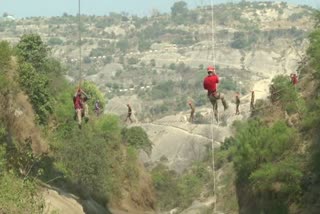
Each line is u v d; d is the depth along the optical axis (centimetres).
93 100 5903
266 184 3173
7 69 3272
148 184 5997
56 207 2725
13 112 3156
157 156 10256
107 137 5353
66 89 4838
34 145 3438
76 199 3322
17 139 3152
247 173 3684
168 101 13750
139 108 13638
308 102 3500
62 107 4438
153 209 5888
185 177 6662
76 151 4331
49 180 3341
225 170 5869
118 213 4497
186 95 14012
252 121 4122
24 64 3475
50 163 3716
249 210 3675
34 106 3528
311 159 3022
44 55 4572
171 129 10919
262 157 3522
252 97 3419
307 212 2817
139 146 7800
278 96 4200
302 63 4262
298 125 3525
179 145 10294
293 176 3050
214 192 5075
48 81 3734
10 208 1923
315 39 3350
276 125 3534
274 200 3153
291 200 3042
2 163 2347
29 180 2353
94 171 4475
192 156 9525
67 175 3841
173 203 6288
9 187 1992
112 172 5166
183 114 11412
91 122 5312
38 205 2027
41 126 3672
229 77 13962
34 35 4591
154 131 11131
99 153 4594
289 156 3244
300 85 3966
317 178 2950
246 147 3609
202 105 12144
